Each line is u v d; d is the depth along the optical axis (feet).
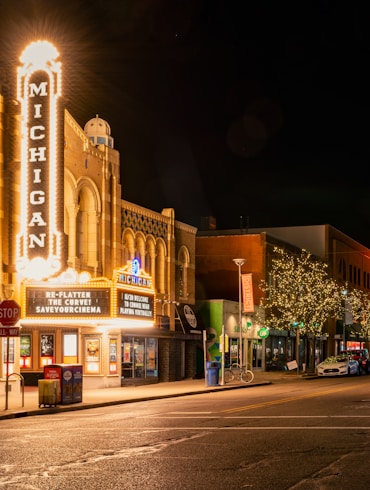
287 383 138.41
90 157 118.01
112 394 102.42
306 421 63.46
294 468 39.73
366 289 282.56
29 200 100.63
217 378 122.52
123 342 123.54
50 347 119.03
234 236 189.26
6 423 67.46
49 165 100.37
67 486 35.24
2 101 97.96
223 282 189.06
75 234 113.70
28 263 99.71
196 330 150.00
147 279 116.47
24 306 103.60
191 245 155.33
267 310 184.44
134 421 66.23
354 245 269.44
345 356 172.76
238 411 74.54
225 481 36.14
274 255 192.44
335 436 52.95
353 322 244.01
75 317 104.88
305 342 200.34
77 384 85.71
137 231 131.95
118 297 106.73
